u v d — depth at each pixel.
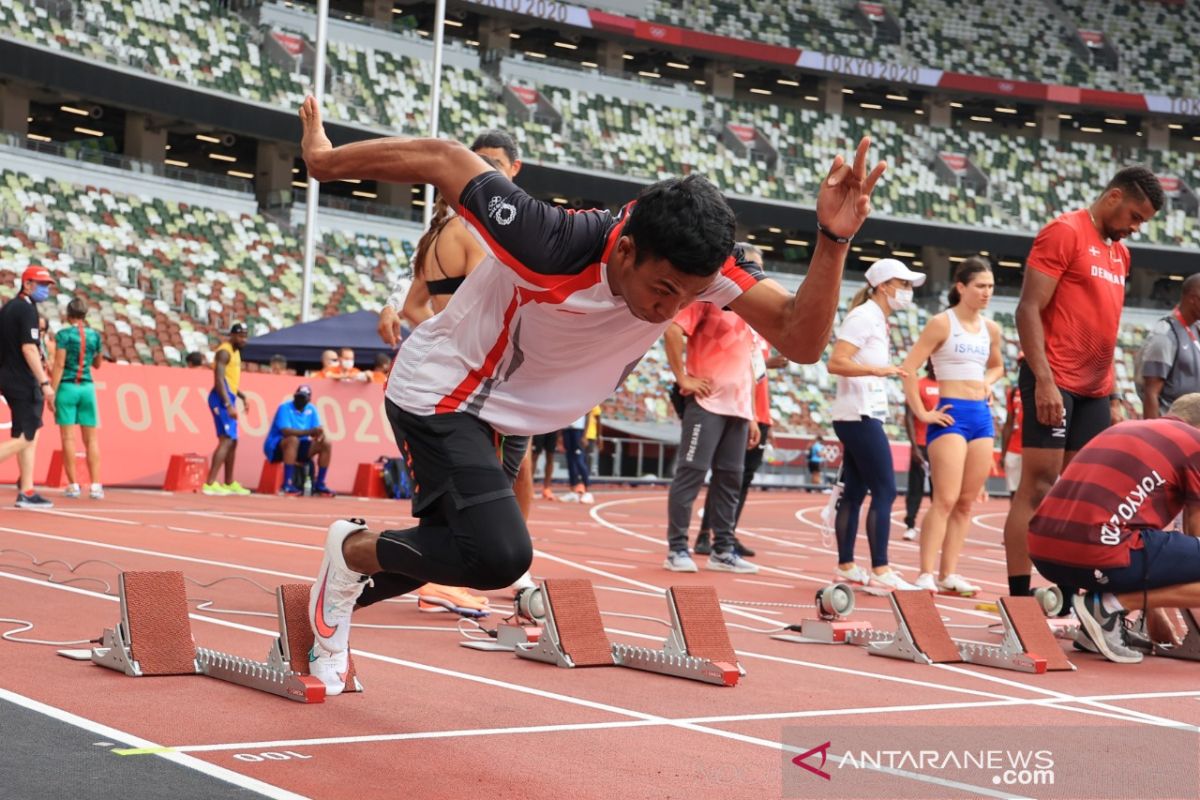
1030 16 45.53
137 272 25.95
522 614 4.73
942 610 6.85
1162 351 6.62
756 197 38.25
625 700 3.85
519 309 3.01
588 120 37.03
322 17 19.70
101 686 3.63
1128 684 4.67
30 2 27.20
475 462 3.13
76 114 34.28
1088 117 46.03
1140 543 5.30
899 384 36.47
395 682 3.94
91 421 11.26
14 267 24.17
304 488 14.78
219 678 3.84
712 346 8.05
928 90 42.94
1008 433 9.30
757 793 2.83
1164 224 42.81
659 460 25.11
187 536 8.32
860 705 3.94
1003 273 47.66
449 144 2.89
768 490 27.23
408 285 6.02
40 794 2.52
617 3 39.47
